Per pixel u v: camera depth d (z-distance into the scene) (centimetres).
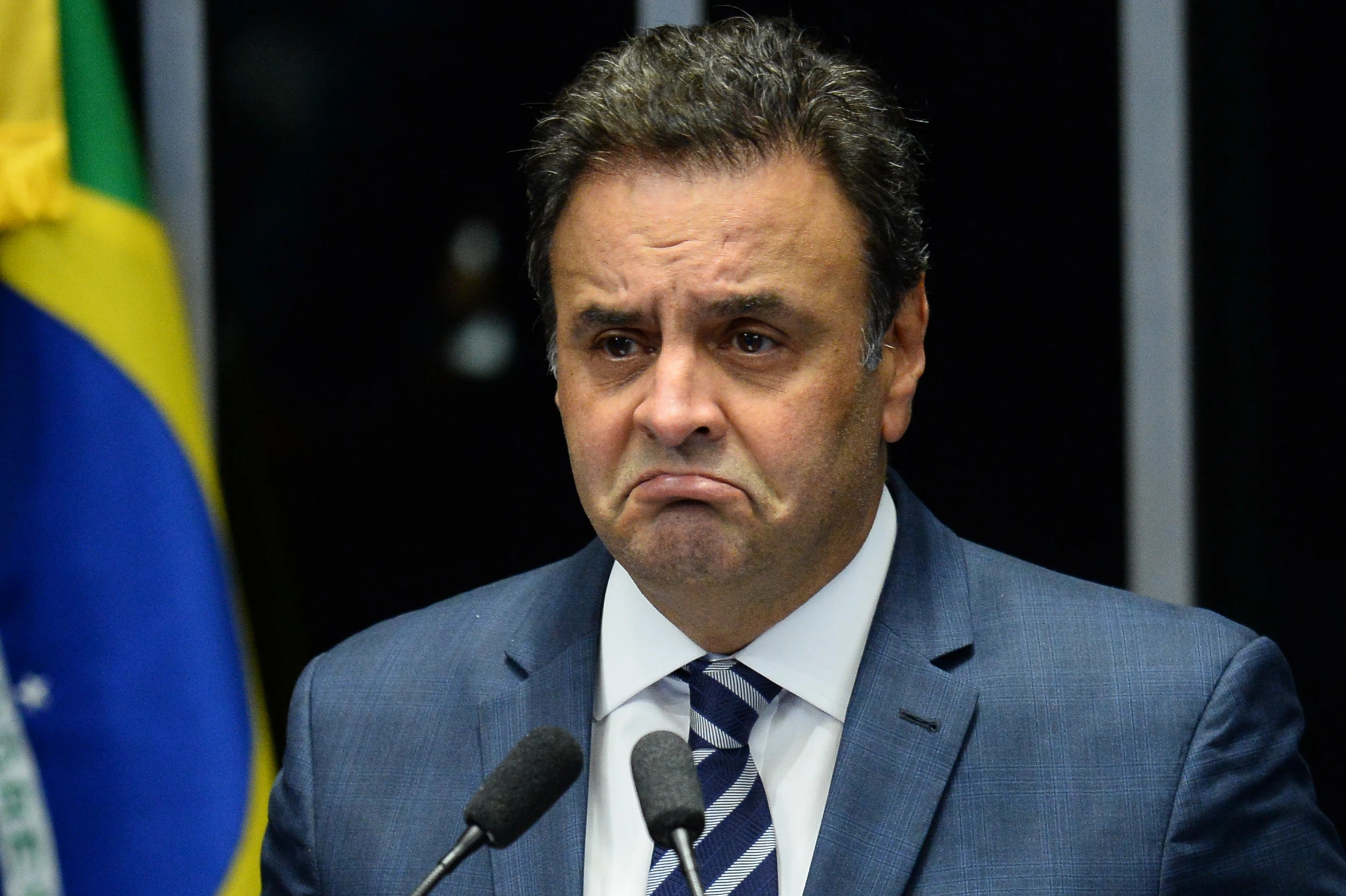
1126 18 1145
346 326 1202
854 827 601
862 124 620
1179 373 1137
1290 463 1131
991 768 611
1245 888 594
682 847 504
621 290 593
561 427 1193
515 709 670
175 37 1204
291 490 1200
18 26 1025
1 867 973
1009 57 1156
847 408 609
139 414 1027
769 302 586
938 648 642
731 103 596
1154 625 646
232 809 991
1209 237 1141
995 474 1153
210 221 1206
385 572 1195
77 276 1028
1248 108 1138
